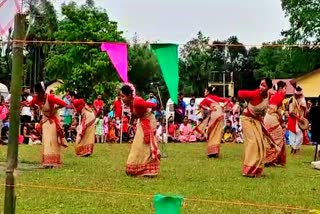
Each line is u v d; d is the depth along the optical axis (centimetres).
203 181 1025
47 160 1202
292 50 4522
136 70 4819
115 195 855
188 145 2056
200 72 4819
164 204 516
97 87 3288
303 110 1733
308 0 4353
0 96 2325
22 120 2045
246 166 1106
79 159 1402
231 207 782
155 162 1069
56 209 754
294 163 1426
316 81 3966
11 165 544
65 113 2167
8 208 545
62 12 3534
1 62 4591
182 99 2388
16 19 521
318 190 951
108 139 2239
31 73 5172
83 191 884
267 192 917
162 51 567
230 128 2394
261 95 1106
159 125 2066
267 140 1210
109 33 3431
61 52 3584
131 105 1098
